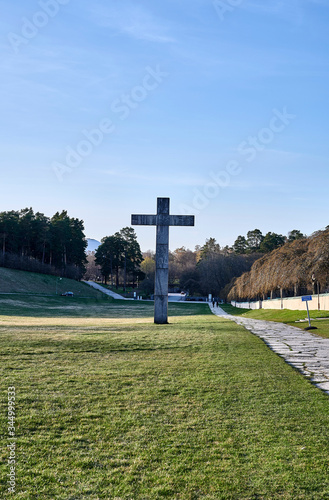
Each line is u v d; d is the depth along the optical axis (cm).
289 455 557
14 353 1180
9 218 10406
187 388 870
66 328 2019
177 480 491
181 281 14038
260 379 964
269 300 5459
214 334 1867
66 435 609
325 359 1262
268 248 12225
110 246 13388
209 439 607
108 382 899
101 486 475
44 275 10888
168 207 2880
